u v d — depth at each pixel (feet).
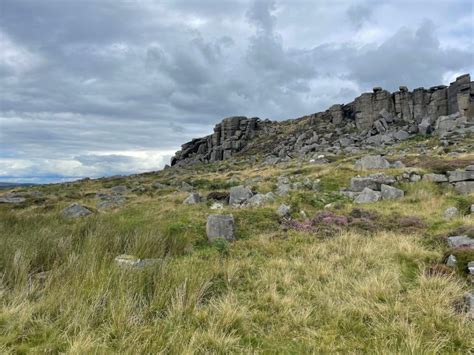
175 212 62.23
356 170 94.68
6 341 16.89
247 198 74.08
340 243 38.96
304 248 37.68
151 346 17.11
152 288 25.21
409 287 25.95
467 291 23.72
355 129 248.93
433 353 16.92
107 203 87.15
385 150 157.79
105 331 18.65
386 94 241.14
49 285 23.81
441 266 28.73
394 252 34.47
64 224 53.78
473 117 195.11
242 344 18.83
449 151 124.98
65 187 151.23
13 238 36.50
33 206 89.25
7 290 22.97
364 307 22.08
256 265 33.04
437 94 223.10
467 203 59.11
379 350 17.63
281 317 21.77
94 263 27.37
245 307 22.49
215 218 44.27
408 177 82.28
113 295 22.56
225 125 323.37
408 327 19.17
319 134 254.06
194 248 40.78
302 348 18.31
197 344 17.70
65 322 19.10
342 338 19.04
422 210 58.85
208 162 300.40
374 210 59.62
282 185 86.12
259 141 302.25
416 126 210.18
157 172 232.53
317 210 63.77
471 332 18.83
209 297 25.14
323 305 22.93
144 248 36.45
